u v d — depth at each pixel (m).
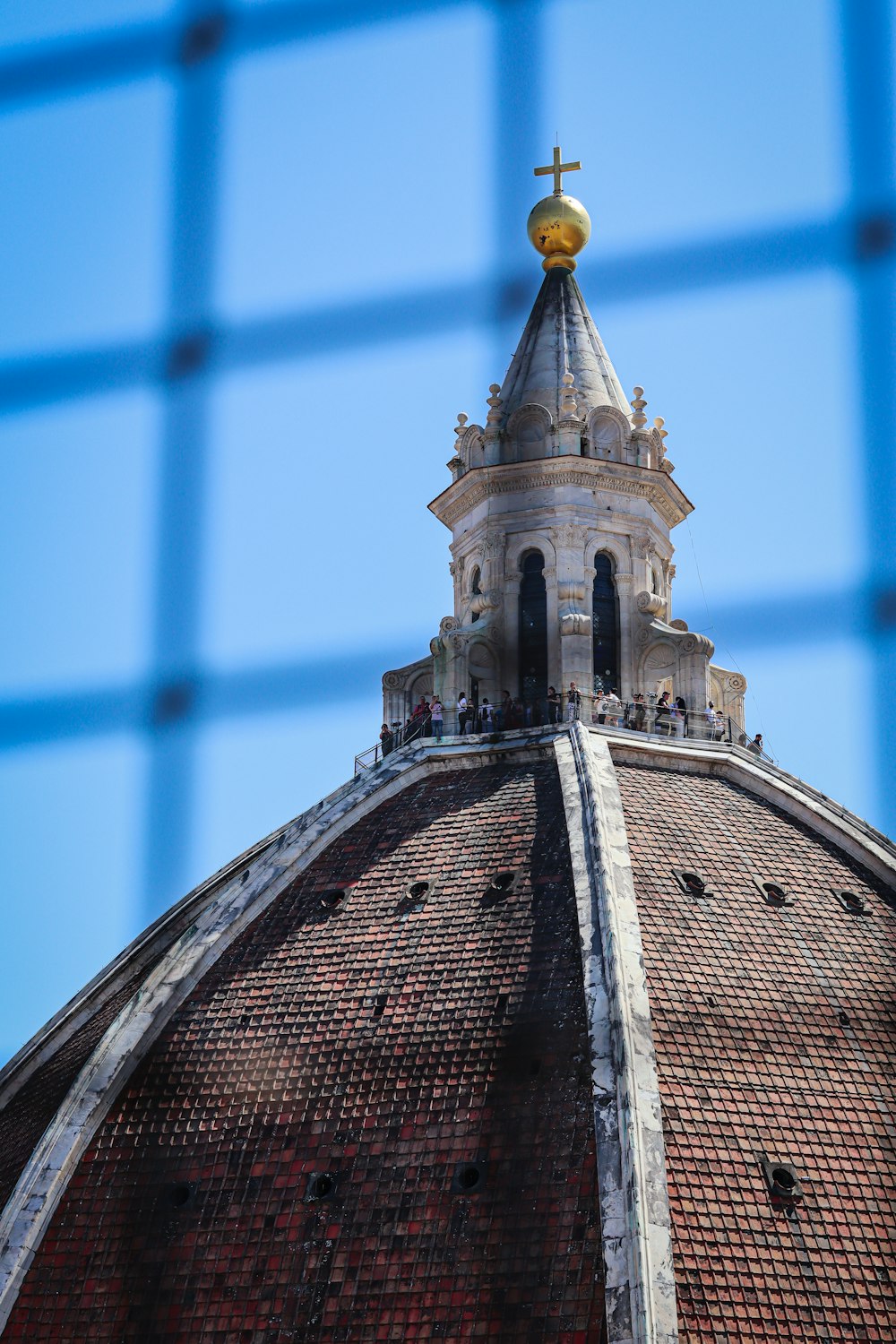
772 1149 123.75
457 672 156.12
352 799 145.50
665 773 148.00
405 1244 122.56
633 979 127.50
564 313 169.38
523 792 143.38
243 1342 122.81
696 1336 116.44
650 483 162.62
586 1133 122.62
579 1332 116.44
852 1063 128.88
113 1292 125.94
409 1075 128.25
